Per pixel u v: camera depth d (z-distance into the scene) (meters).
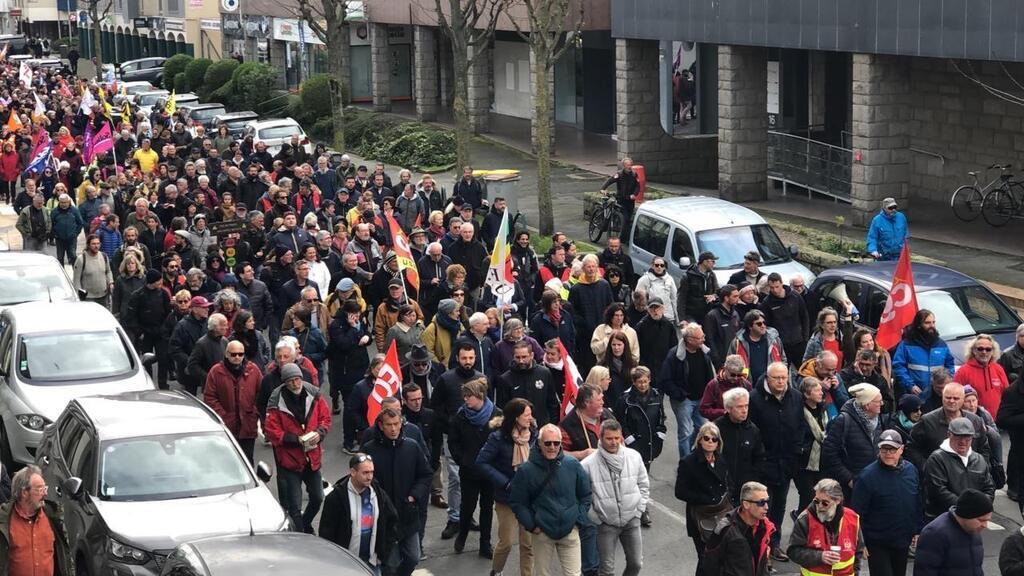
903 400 17.05
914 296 19.83
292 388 16.45
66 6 135.88
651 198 42.41
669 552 17.06
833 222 37.28
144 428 16.00
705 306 23.53
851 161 39.19
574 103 62.53
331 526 14.08
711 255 23.62
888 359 18.69
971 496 12.49
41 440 17.72
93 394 19.56
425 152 54.31
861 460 15.89
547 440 14.08
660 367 20.30
